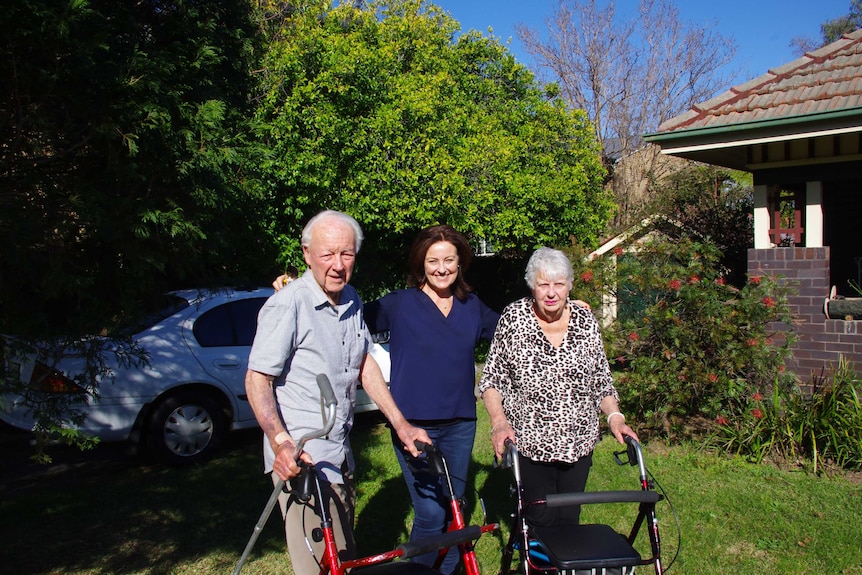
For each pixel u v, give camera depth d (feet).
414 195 35.35
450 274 11.70
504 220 38.09
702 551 14.35
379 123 33.81
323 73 33.06
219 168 13.15
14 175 10.98
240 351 21.65
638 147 84.99
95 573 13.48
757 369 20.74
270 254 33.17
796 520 15.72
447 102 40.01
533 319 11.54
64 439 12.96
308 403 9.59
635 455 10.37
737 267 41.60
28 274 10.91
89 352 12.17
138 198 11.76
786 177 24.64
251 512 16.71
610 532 9.99
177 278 15.31
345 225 9.66
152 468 20.34
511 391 11.75
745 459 19.86
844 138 23.20
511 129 45.80
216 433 20.88
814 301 23.58
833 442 19.04
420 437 9.80
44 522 16.07
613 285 25.35
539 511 11.37
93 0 11.96
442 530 11.51
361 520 16.16
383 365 24.68
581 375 11.35
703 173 45.29
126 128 11.40
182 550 14.58
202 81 14.03
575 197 41.19
